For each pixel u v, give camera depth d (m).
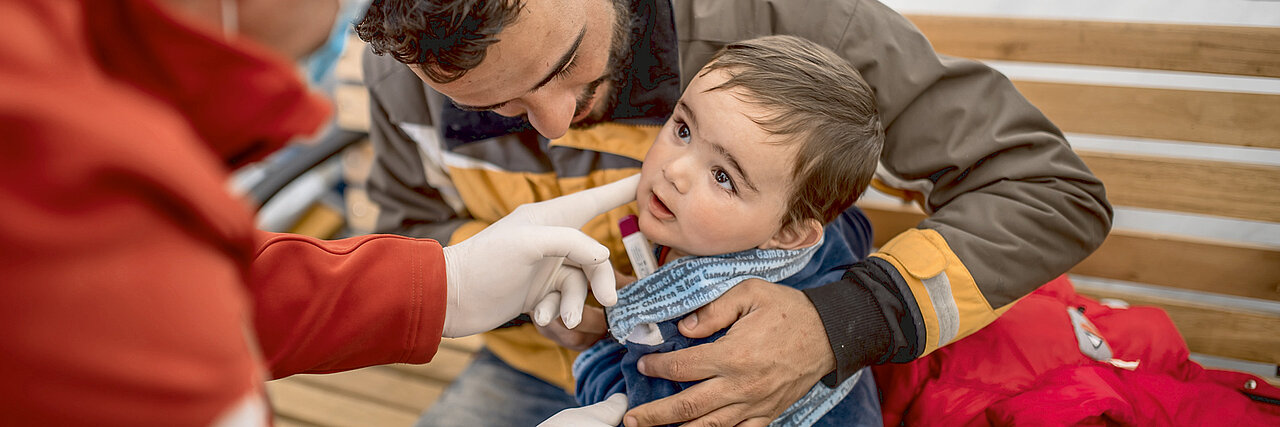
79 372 0.34
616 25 0.81
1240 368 1.51
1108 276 1.43
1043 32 1.33
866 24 1.00
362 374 1.65
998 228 0.96
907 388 1.10
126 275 0.34
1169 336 1.17
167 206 0.36
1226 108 1.27
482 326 0.81
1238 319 1.36
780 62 0.84
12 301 0.32
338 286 0.73
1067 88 1.34
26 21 0.33
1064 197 0.98
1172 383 1.10
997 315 0.98
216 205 0.37
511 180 1.12
